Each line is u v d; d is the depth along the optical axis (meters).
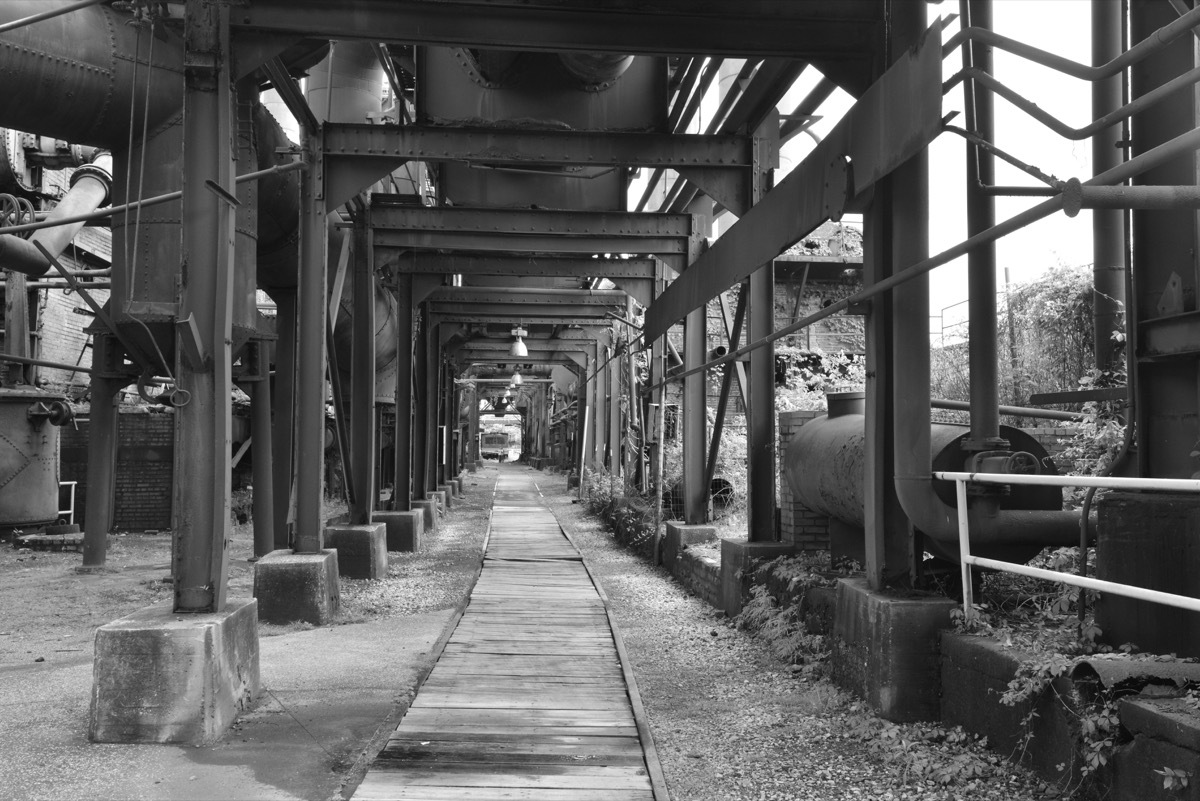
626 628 8.41
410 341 16.38
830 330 21.59
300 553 9.17
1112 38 5.32
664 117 10.04
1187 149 2.73
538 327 25.97
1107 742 3.45
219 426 5.49
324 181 9.73
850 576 6.59
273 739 5.01
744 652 7.22
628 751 4.73
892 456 5.60
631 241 12.97
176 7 7.05
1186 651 3.98
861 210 5.73
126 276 5.92
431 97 9.91
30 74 7.19
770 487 9.07
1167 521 4.04
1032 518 5.30
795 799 4.08
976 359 5.32
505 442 87.88
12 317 14.77
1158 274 4.34
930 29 4.14
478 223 12.73
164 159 8.13
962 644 4.68
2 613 8.95
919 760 4.32
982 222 5.31
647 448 17.45
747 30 6.26
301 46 9.63
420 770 4.41
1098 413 6.57
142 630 4.93
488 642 7.61
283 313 12.88
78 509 16.91
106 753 4.72
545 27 6.25
